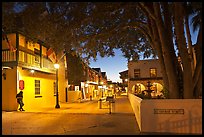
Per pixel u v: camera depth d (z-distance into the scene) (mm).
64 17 9383
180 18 9469
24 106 18406
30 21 9156
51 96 23906
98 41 12492
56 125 10711
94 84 49875
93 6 9312
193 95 9688
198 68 9648
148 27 11375
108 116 13617
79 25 9797
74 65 36094
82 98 36594
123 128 9852
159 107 9070
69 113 15133
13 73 17375
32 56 19688
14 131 9391
